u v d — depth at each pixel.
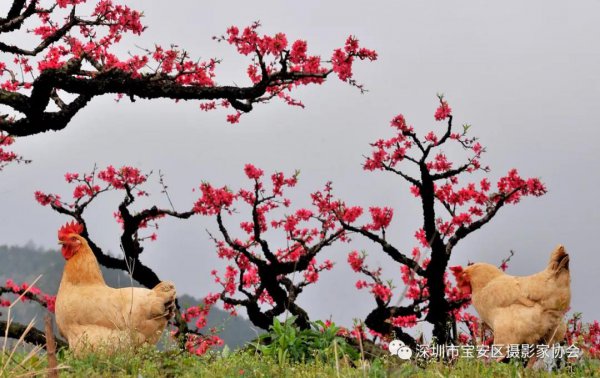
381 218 17.42
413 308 17.36
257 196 17.41
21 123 12.50
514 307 10.09
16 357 7.23
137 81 12.66
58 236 9.82
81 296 9.47
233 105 15.49
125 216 16.77
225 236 17.28
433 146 16.58
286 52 12.69
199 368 7.61
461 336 16.41
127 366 7.54
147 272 17.31
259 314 17.88
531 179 16.61
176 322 14.70
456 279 10.95
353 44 12.93
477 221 16.58
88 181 16.91
